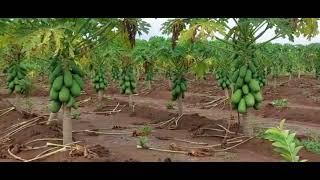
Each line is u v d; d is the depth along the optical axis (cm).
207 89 2842
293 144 520
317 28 1059
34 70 2023
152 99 2539
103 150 954
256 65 1095
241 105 1063
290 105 2000
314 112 1625
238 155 968
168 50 1450
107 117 1689
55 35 837
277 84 2928
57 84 922
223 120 1471
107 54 1788
